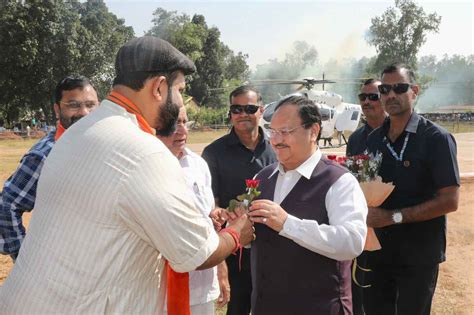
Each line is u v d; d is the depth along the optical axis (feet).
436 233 10.02
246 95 11.65
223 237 6.24
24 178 8.71
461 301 14.21
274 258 7.66
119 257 5.23
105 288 5.21
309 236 6.88
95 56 130.93
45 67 125.70
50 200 5.51
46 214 5.51
